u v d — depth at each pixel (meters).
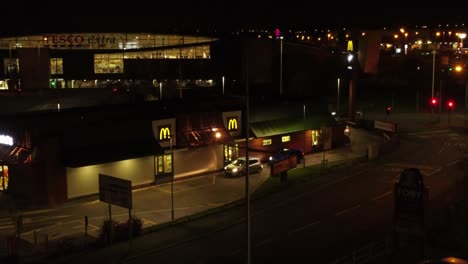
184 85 137.12
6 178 45.28
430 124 89.50
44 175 41.81
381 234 34.53
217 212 40.28
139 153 46.28
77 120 44.72
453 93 132.75
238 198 45.00
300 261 29.88
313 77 114.12
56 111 47.28
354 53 76.19
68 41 160.88
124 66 150.00
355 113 89.25
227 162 55.06
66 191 42.53
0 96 99.12
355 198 44.19
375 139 75.50
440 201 41.84
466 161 59.06
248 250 25.23
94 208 41.69
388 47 184.25
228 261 30.08
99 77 151.12
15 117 45.12
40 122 42.81
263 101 60.47
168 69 145.88
